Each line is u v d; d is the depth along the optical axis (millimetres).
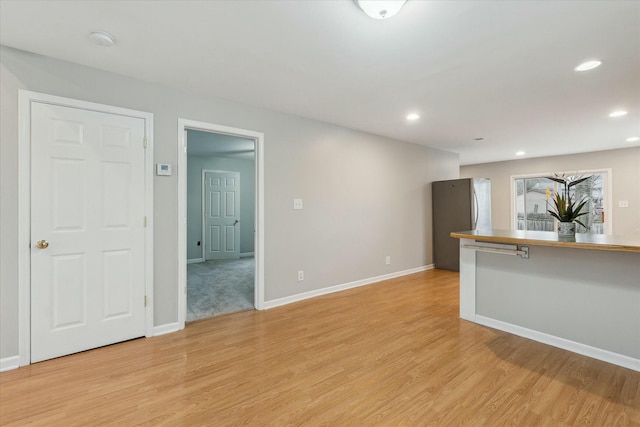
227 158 7012
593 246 2045
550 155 6465
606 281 2240
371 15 1675
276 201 3523
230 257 6988
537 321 2598
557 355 2336
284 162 3582
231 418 1658
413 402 1787
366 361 2266
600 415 1659
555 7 1689
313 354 2377
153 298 2721
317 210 3914
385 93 2955
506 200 7246
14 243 2145
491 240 2686
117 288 2545
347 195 4254
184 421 1636
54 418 1650
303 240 3779
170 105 2799
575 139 4922
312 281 3877
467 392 1879
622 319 2172
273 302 3512
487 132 4492
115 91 2514
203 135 4832
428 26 1869
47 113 2244
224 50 2158
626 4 1657
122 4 1663
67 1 1635
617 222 5746
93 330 2441
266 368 2172
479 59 2295
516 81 2684
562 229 2473
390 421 1631
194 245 6617
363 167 4453
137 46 2104
